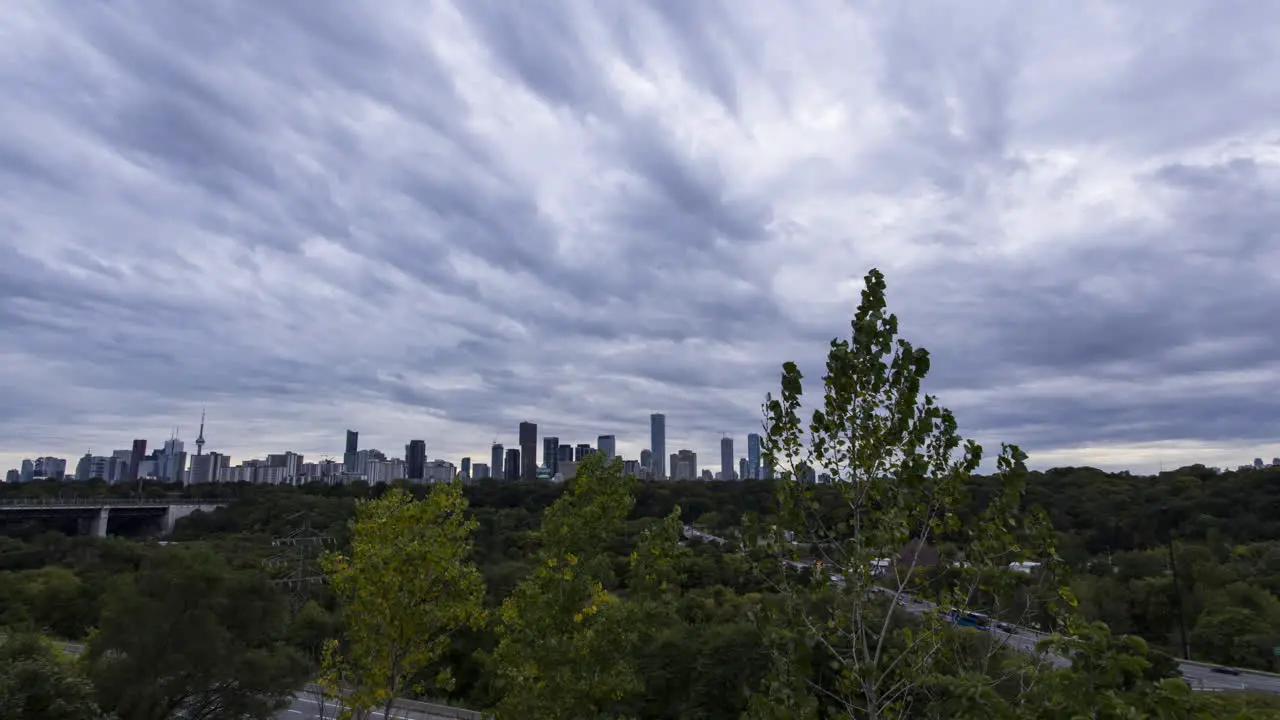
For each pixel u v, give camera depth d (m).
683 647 30.91
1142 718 4.33
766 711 6.23
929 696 6.29
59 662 18.27
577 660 14.46
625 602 15.88
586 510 15.56
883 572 6.57
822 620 6.68
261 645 31.48
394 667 15.71
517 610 15.63
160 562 28.44
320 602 43.31
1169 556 52.91
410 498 16.81
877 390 6.68
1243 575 51.91
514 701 14.88
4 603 43.34
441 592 16.19
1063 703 4.70
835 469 6.77
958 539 6.94
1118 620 45.19
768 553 6.78
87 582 48.09
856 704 6.40
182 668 25.56
